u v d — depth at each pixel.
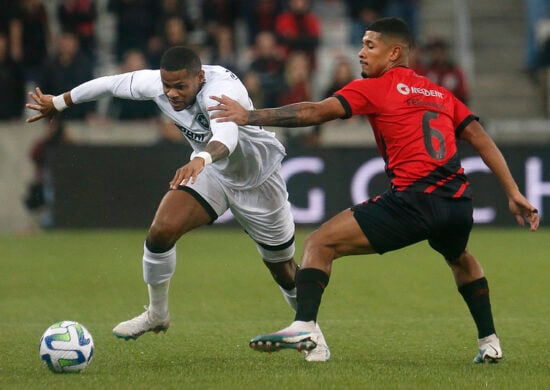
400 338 26.44
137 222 57.59
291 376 20.05
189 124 23.27
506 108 74.19
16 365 22.16
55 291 36.94
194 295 35.62
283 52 65.81
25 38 65.69
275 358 23.06
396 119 20.86
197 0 72.62
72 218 57.47
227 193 24.00
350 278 40.03
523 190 57.41
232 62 62.66
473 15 77.38
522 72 75.44
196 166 20.00
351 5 70.38
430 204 20.67
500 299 34.41
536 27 72.56
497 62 75.81
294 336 19.19
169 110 23.42
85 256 47.50
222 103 20.02
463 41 72.81
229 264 44.53
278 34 66.56
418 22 71.44
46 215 59.50
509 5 77.69
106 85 23.98
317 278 20.62
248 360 22.78
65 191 57.41
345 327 28.47
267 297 35.16
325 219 57.00
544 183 57.38
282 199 24.50
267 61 63.00
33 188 59.06
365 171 57.03
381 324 29.03
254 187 24.08
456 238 21.33
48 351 20.62
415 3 69.75
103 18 74.12
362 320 29.86
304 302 20.42
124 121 62.84
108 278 40.50
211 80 22.58
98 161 57.41
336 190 57.03
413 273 41.47
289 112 20.23
